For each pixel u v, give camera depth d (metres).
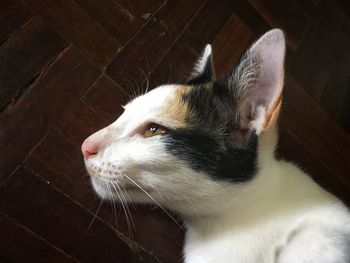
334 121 0.33
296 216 0.20
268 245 0.20
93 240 0.23
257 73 0.19
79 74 0.25
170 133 0.19
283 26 0.33
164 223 0.25
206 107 0.20
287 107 0.31
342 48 0.36
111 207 0.24
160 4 0.28
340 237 0.19
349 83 0.35
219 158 0.19
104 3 0.27
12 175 0.22
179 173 0.19
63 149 0.24
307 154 0.31
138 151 0.19
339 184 0.31
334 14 0.36
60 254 0.22
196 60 0.29
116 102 0.26
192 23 0.29
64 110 0.24
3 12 0.24
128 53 0.27
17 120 0.23
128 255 0.24
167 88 0.21
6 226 0.21
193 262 0.21
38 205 0.22
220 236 0.21
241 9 0.32
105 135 0.20
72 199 0.23
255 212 0.21
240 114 0.20
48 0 0.25
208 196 0.20
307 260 0.18
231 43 0.30
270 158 0.21
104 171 0.19
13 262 0.21
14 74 0.23
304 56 0.33
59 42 0.25
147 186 0.19
